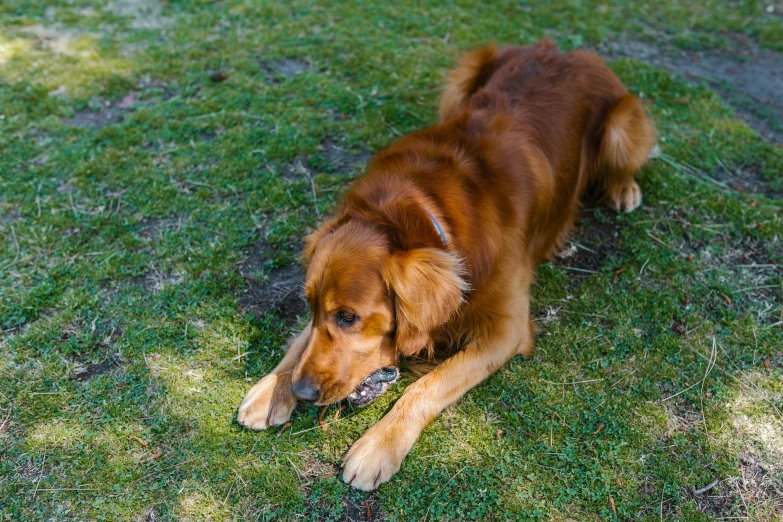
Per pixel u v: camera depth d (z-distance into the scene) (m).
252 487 1.26
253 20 2.37
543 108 1.52
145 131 1.85
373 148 1.84
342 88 2.01
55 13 2.39
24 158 1.76
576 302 1.53
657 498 1.27
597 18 2.54
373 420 1.34
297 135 1.85
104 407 1.33
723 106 2.04
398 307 1.25
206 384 1.37
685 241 1.65
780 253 1.63
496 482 1.28
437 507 1.25
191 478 1.27
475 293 1.33
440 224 1.29
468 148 1.40
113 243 1.59
